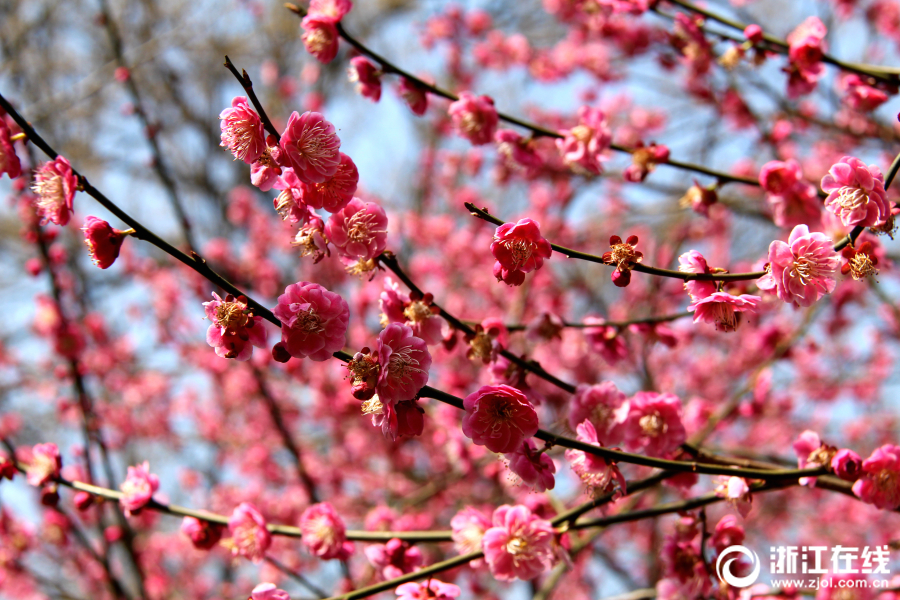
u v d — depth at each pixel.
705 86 6.27
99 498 3.00
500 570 2.43
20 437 7.27
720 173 3.24
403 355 1.85
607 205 8.34
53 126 8.82
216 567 7.74
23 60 8.30
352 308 7.12
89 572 6.21
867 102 3.24
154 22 9.56
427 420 6.02
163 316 7.50
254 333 1.87
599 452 2.16
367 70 3.13
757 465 2.80
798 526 8.05
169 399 7.96
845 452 2.36
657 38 5.41
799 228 2.00
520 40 7.11
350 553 2.86
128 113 5.32
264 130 1.92
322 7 2.95
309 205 2.03
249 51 10.14
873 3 6.40
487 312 7.51
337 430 7.52
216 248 7.91
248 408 7.66
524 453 2.12
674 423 2.62
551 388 5.65
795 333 4.69
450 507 6.98
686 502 2.59
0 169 1.97
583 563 7.36
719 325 2.12
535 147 3.42
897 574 3.78
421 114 3.26
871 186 2.03
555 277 7.96
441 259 8.52
